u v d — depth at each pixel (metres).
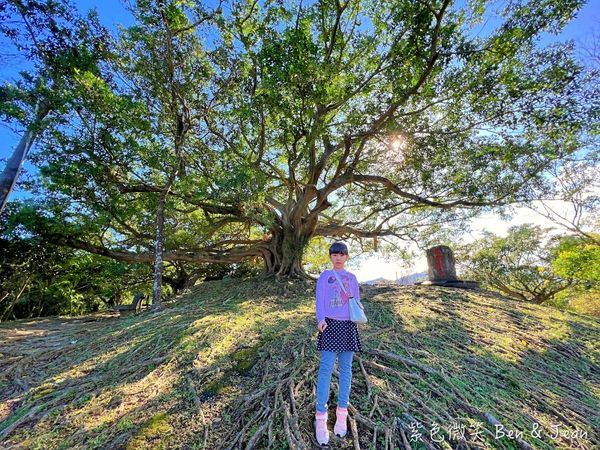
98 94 6.23
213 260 10.08
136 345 4.36
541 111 6.46
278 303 6.42
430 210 12.03
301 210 9.95
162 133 7.98
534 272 15.48
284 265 9.62
